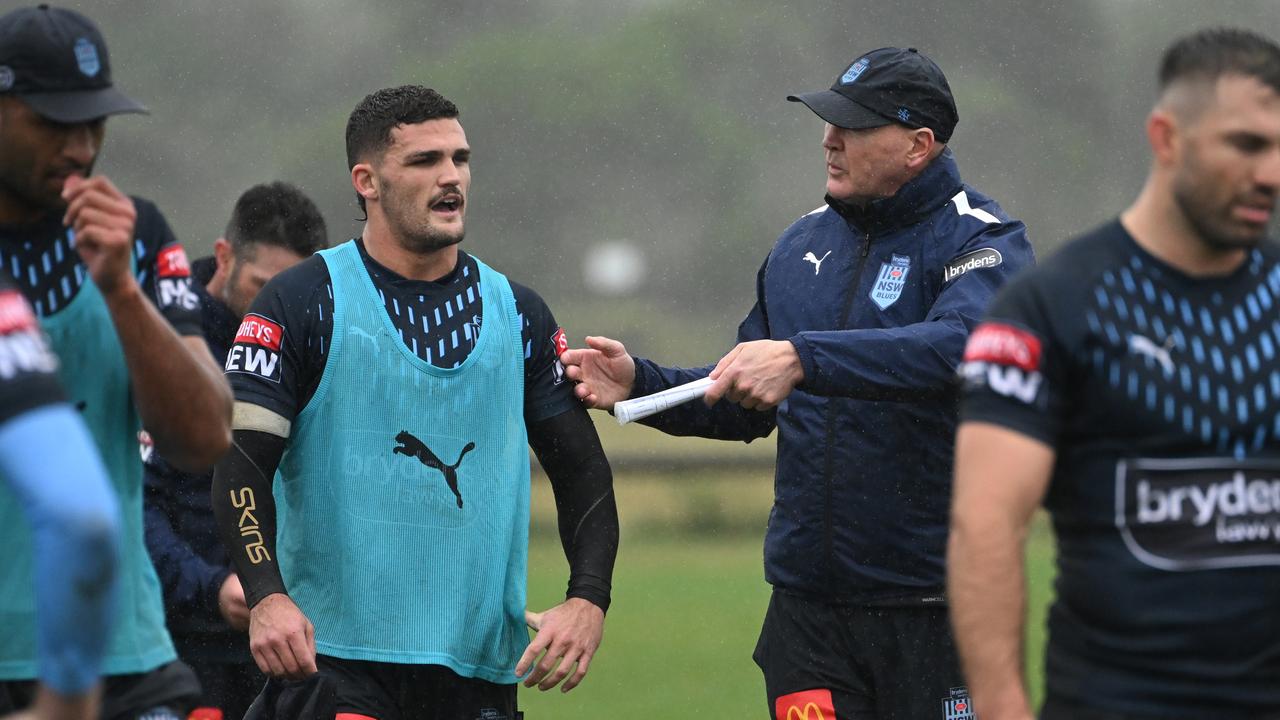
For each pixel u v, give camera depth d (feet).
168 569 61.00
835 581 62.13
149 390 39.60
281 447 55.16
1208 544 38.68
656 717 111.14
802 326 64.54
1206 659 38.65
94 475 30.04
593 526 58.54
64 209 39.73
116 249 37.60
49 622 29.40
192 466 41.91
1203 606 38.52
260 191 67.51
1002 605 39.24
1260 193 38.42
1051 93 508.12
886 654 62.23
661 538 237.04
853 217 63.72
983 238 61.82
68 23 38.50
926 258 62.49
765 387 57.52
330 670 55.36
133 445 41.78
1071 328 39.27
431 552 55.88
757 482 252.62
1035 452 39.32
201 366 40.52
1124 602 38.88
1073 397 39.63
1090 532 39.60
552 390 58.95
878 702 62.80
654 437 314.96
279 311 55.36
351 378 55.72
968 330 59.21
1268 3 510.58
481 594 56.65
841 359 58.13
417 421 55.98
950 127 63.00
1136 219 40.16
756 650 66.33
